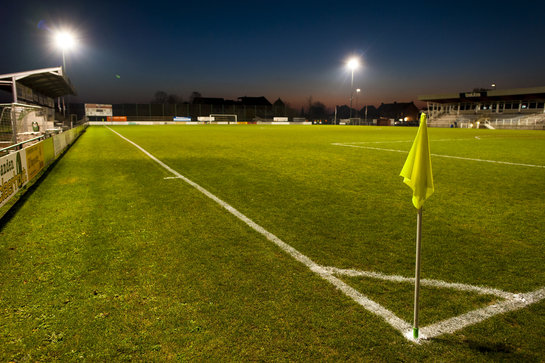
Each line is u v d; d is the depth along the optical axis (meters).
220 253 3.51
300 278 2.98
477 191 6.52
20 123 11.30
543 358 2.03
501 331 2.28
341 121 69.31
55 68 23.53
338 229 4.26
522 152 13.66
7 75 22.33
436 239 3.96
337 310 2.50
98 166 9.36
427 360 2.00
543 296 2.73
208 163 9.95
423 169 2.15
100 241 3.85
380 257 3.44
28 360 1.99
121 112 51.25
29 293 2.72
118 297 2.66
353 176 7.92
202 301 2.61
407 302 2.62
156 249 3.61
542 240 3.96
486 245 3.79
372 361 1.99
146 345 2.11
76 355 2.03
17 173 6.15
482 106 51.22
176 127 40.12
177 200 5.66
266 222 4.52
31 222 4.54
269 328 2.28
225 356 2.02
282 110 68.62
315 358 2.01
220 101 77.38
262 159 10.91
